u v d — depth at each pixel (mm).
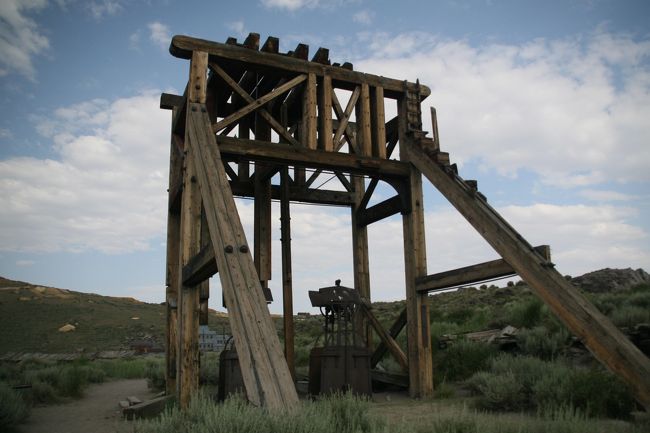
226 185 7285
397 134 12109
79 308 70312
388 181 11328
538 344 11484
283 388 4602
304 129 10625
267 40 10445
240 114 9742
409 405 8789
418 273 10727
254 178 13164
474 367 11617
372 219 12609
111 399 12180
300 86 11227
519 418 6402
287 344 11836
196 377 8562
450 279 9578
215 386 13086
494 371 10094
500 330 14602
